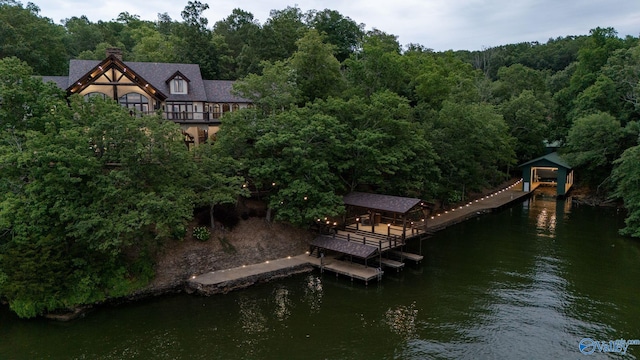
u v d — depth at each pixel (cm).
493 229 4466
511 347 2205
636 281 3025
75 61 4234
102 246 2492
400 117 4284
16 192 2612
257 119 3688
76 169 2564
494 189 6588
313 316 2559
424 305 2702
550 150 7662
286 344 2247
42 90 3055
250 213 3656
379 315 2570
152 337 2325
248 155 3503
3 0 5150
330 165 3759
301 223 3522
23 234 2498
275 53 5991
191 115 4519
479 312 2595
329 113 3991
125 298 2756
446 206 5259
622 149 5316
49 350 2202
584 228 4453
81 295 2608
